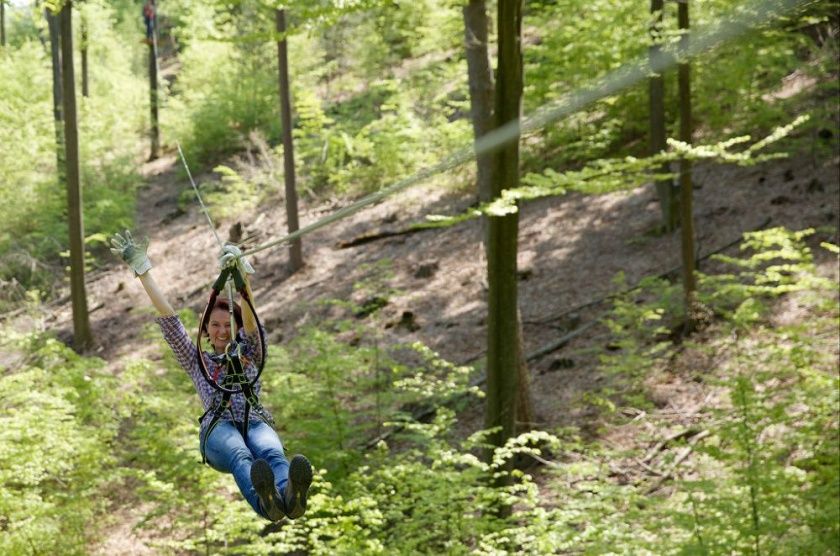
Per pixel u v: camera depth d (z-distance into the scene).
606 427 11.09
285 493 3.89
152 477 9.33
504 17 8.56
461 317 15.08
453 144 20.52
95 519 11.09
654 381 11.68
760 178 15.86
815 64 15.53
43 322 19.41
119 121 31.38
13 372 15.81
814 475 7.60
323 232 20.69
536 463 11.09
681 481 7.57
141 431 10.05
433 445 9.07
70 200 17.80
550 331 14.16
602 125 18.02
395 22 29.50
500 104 8.78
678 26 11.52
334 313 16.44
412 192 21.33
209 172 28.00
